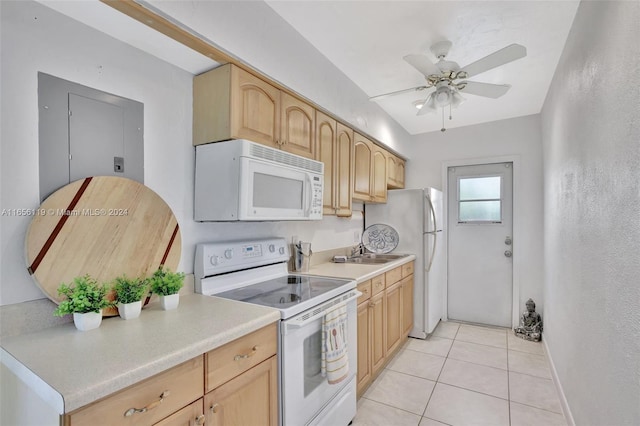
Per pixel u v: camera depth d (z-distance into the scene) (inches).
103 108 54.2
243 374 48.5
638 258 38.1
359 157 112.5
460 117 140.5
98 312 46.9
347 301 72.4
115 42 55.9
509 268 144.6
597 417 54.5
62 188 48.4
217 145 65.2
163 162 63.2
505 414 80.7
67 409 29.2
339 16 72.5
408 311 126.2
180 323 48.8
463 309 153.6
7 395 39.1
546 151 118.3
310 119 84.7
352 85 104.2
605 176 50.3
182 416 39.7
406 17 72.6
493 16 71.8
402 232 135.4
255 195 64.4
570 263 76.3
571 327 74.5
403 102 121.8
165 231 61.3
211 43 57.9
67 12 48.7
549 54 87.8
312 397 62.4
